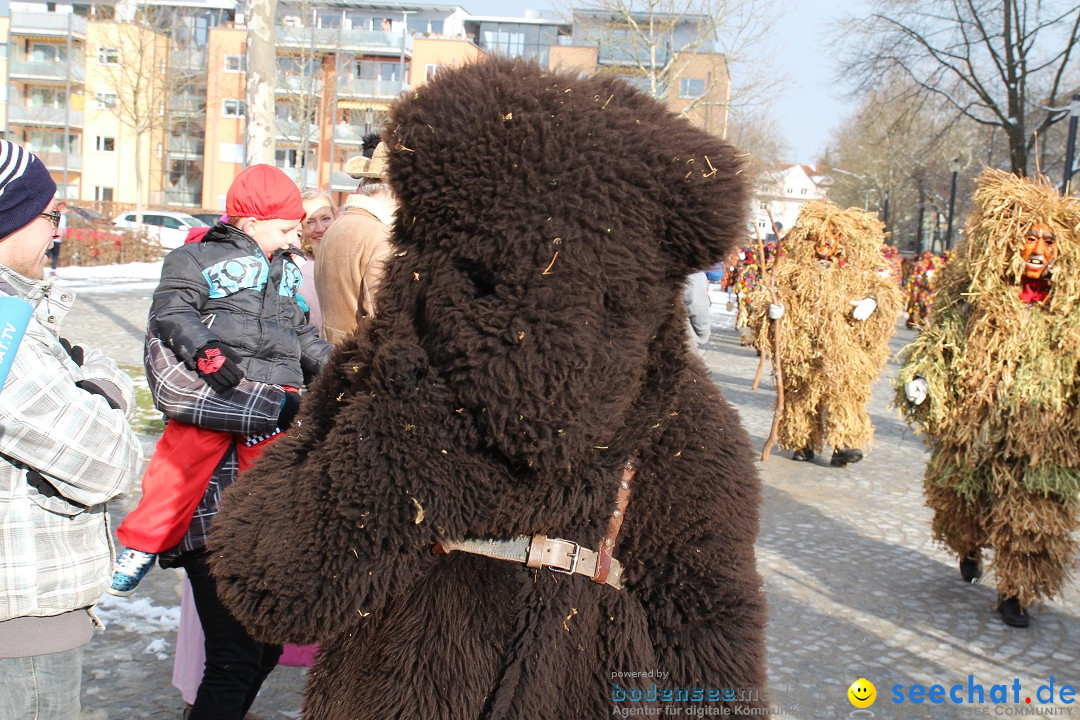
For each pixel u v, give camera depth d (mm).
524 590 1749
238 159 61719
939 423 5121
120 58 60219
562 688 1759
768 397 12688
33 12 63969
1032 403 4793
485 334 1582
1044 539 4934
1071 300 4789
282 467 1823
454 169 1617
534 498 1711
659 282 1705
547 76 1706
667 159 1647
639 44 30031
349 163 3809
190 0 64250
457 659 1715
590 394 1610
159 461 2979
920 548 6492
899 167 52000
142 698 3771
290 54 48281
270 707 3805
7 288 2125
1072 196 4898
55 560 2133
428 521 1655
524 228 1576
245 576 1732
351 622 1702
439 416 1651
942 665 4574
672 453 1785
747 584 1821
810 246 8586
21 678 2135
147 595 4875
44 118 63438
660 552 1785
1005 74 29828
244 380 3012
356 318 3635
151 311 3025
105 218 39125
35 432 2033
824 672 4430
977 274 4945
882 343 8734
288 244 3322
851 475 8648
